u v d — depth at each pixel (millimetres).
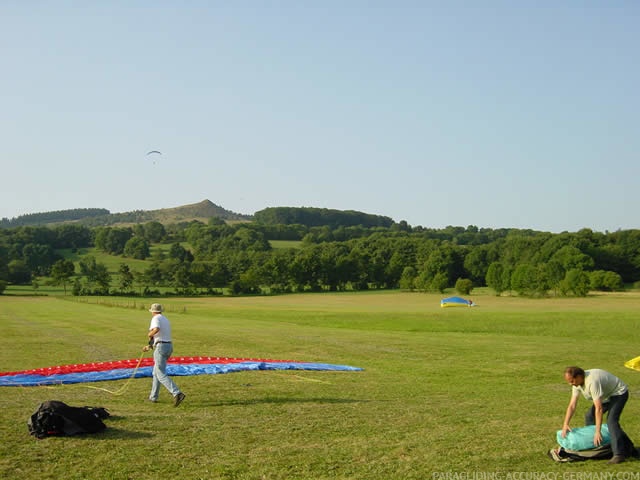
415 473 9039
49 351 25922
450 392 16672
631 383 19312
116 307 76938
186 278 141750
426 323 45938
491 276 124125
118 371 18922
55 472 8836
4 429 11070
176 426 11609
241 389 16156
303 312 63094
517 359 24859
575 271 107188
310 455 9852
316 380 18234
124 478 8672
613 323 41344
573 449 9641
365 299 114125
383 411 13500
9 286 147000
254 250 196750
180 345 28719
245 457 9695
